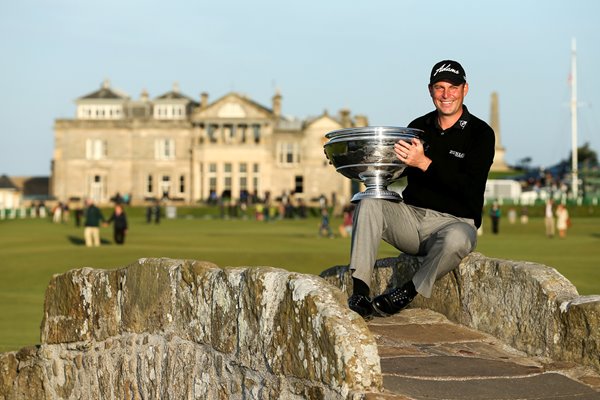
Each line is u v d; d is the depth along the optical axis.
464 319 7.67
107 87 141.38
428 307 8.19
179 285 7.39
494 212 63.75
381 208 7.45
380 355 6.68
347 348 5.20
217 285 6.77
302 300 5.62
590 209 98.62
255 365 6.19
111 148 135.12
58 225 81.12
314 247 45.31
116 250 42.03
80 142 135.50
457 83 7.54
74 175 135.38
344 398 5.18
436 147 7.66
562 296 6.67
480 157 7.53
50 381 9.45
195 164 133.38
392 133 7.48
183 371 7.27
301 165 132.75
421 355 6.72
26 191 167.00
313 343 5.49
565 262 34.25
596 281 27.30
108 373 8.52
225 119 132.25
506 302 7.18
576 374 6.26
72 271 9.12
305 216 101.00
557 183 120.69
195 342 7.12
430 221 7.64
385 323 7.74
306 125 132.88
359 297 7.25
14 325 20.39
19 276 33.53
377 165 7.55
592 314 6.32
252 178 132.25
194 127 133.75
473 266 7.58
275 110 140.00
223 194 132.62
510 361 6.67
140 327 8.02
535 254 39.81
